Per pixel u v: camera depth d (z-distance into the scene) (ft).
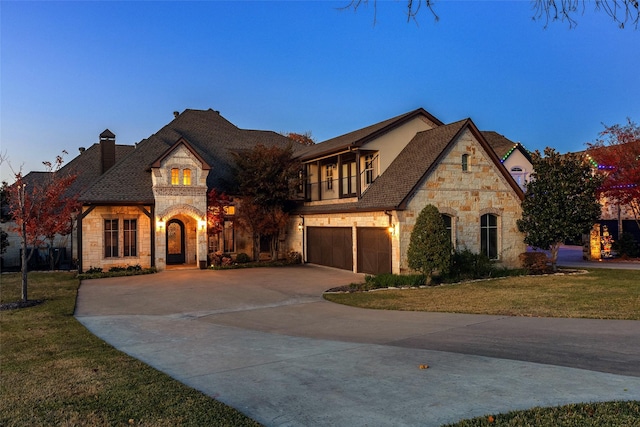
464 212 66.69
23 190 49.47
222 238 89.04
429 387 20.33
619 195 82.28
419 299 46.52
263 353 27.66
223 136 107.45
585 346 26.43
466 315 37.91
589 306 39.09
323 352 27.35
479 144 68.33
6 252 87.61
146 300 50.21
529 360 23.99
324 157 82.89
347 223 74.13
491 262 66.85
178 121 107.55
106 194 75.77
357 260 71.77
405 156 72.95
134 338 32.86
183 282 64.08
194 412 18.12
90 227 75.31
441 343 28.68
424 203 63.72
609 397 18.31
